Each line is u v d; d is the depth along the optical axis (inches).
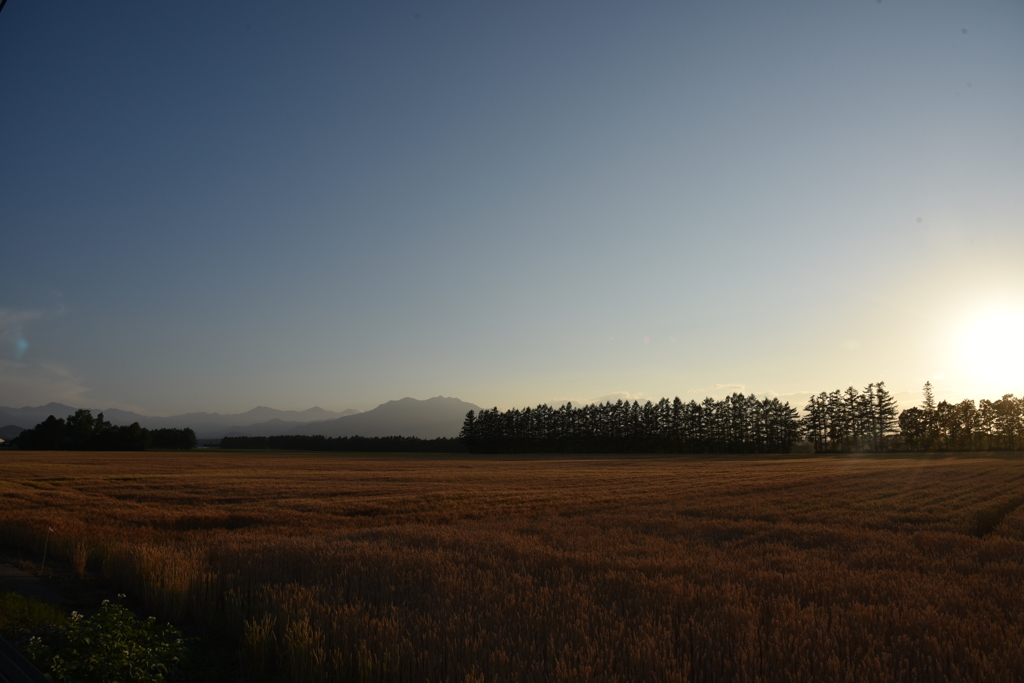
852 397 4837.6
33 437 4793.3
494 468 2664.9
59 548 566.6
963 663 240.5
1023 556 529.3
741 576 422.6
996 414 4697.3
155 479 1664.6
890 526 799.7
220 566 437.7
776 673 230.2
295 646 259.8
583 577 409.4
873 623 290.5
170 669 260.7
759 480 1801.2
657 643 256.5
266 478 1797.5
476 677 224.1
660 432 5088.6
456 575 402.0
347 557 470.9
